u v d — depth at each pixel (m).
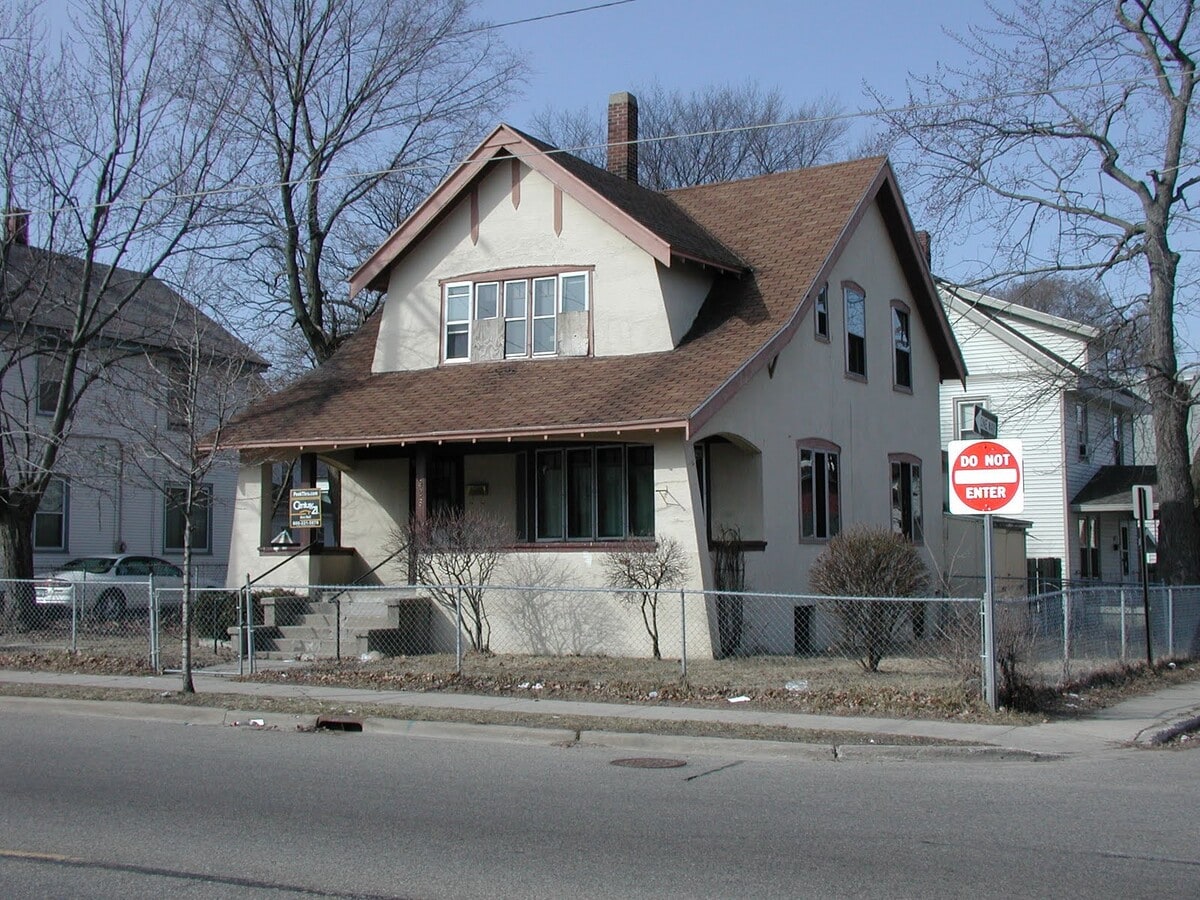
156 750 11.84
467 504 21.80
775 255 22.00
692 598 17.91
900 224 25.20
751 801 9.34
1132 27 24.38
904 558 16.66
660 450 18.16
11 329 26.06
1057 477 35.25
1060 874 7.11
